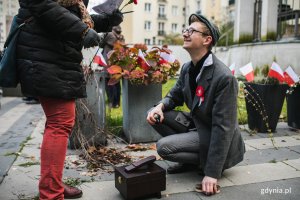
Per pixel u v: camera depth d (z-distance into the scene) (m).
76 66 2.23
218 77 2.61
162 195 2.62
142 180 2.47
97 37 2.09
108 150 3.74
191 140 2.79
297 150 3.81
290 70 4.44
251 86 4.57
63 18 2.02
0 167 3.21
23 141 4.27
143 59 3.75
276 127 4.92
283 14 13.20
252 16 14.46
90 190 2.72
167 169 3.10
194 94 2.88
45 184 2.22
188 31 2.72
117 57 3.84
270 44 11.40
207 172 2.66
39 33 2.12
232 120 2.61
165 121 3.12
